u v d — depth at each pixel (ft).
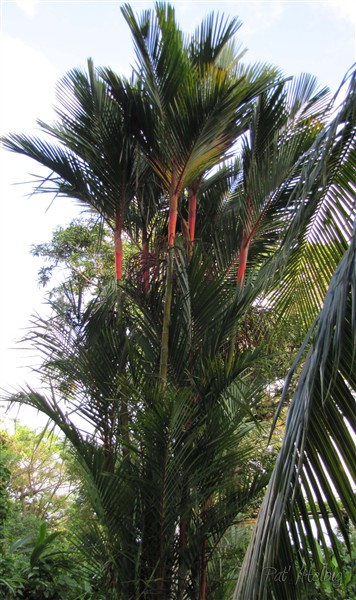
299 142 14.19
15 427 30.83
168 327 13.35
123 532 12.15
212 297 13.17
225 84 13.55
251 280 13.47
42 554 15.74
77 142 15.29
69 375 13.50
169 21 13.83
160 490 11.93
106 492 12.10
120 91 14.74
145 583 11.39
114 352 13.69
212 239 16.31
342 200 8.93
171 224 14.39
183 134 13.75
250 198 14.65
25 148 15.48
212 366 12.48
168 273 13.60
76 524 13.75
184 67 13.82
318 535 6.17
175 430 11.72
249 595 5.81
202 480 12.31
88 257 30.22
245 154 15.19
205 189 16.75
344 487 6.04
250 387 13.20
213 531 12.33
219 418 12.41
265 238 16.05
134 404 12.25
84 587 14.87
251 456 12.67
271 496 5.82
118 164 15.24
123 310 14.56
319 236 9.62
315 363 5.43
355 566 13.30
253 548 6.07
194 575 12.37
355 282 5.18
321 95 15.31
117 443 13.21
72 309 14.42
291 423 5.57
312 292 11.02
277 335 13.39
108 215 16.07
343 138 7.98
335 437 6.07
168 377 13.21
